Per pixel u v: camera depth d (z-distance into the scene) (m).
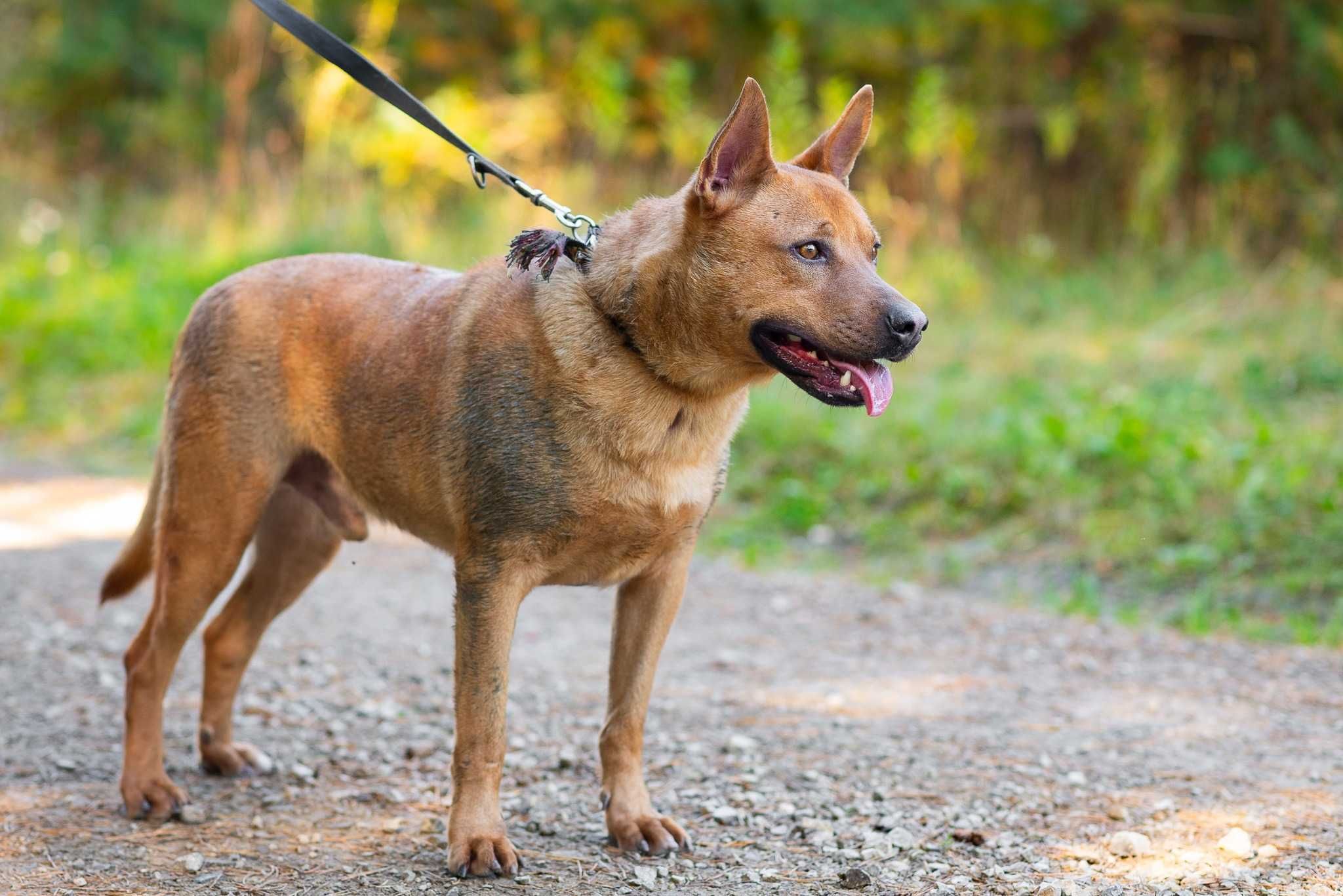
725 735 4.93
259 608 4.52
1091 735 4.95
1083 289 13.09
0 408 11.65
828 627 6.58
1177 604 6.86
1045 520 7.92
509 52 16.94
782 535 8.47
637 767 3.99
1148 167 13.85
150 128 19.23
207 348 4.16
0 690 5.33
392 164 15.52
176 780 4.46
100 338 12.55
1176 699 5.42
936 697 5.44
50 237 15.71
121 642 6.10
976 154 14.41
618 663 4.00
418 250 14.10
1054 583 7.32
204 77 19.50
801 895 3.57
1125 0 14.17
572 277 3.75
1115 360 10.83
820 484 8.92
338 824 4.09
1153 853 3.82
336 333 4.15
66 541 8.03
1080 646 6.22
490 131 15.50
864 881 3.61
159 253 14.77
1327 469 7.76
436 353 3.91
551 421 3.65
